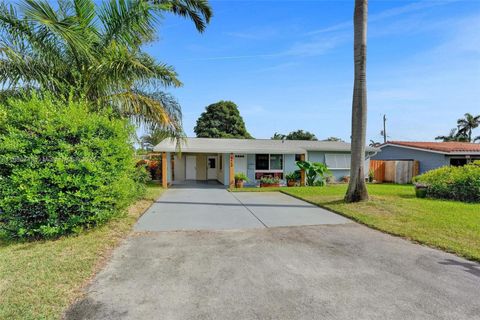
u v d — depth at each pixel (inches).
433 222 235.1
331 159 692.1
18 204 174.1
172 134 339.9
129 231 212.1
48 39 240.7
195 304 105.0
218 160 748.6
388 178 725.3
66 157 181.8
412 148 749.9
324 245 180.2
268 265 144.8
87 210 192.2
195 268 140.2
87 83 260.4
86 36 241.1
